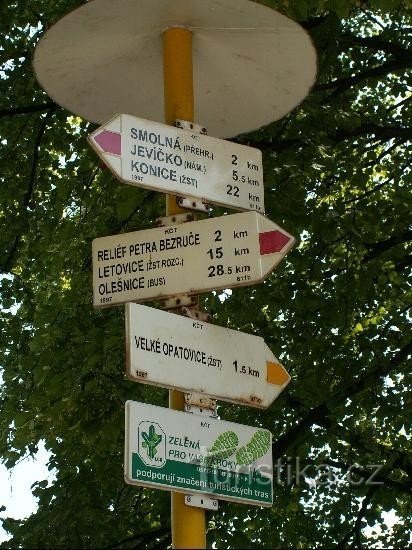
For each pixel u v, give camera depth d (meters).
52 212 6.38
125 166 3.56
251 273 3.50
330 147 5.82
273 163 5.71
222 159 3.70
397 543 6.56
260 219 3.54
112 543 5.56
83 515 5.48
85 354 5.56
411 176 6.93
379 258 6.25
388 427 6.52
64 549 5.39
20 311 6.52
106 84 4.01
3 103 6.42
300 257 6.00
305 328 6.23
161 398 5.94
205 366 3.47
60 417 5.39
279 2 4.88
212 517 5.93
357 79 6.17
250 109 4.08
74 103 4.07
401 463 6.27
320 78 6.16
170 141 3.65
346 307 6.18
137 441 3.29
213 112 4.09
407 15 6.29
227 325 6.07
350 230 5.96
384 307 6.56
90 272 5.77
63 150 6.48
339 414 6.30
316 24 5.96
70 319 5.68
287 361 6.29
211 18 3.77
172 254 3.56
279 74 3.95
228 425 3.44
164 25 3.80
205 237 3.55
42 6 6.37
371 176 7.07
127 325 3.39
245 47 3.86
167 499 5.78
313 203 5.88
